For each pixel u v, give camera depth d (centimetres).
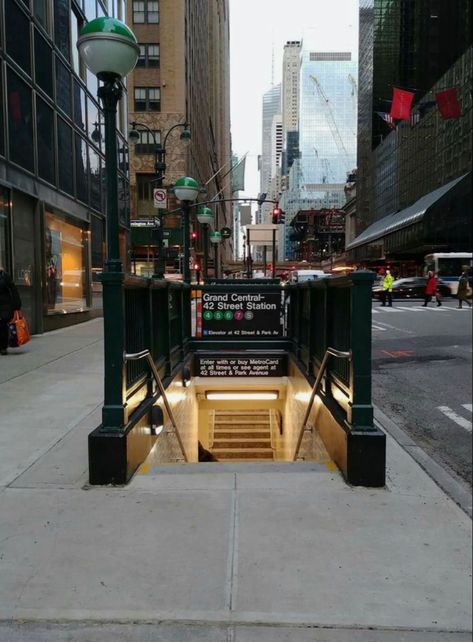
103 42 428
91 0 1902
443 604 257
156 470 432
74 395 691
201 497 377
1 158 1138
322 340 606
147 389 532
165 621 242
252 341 970
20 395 691
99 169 2014
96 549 304
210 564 290
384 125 8706
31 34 1316
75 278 1727
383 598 261
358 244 8831
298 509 358
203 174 7769
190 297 962
